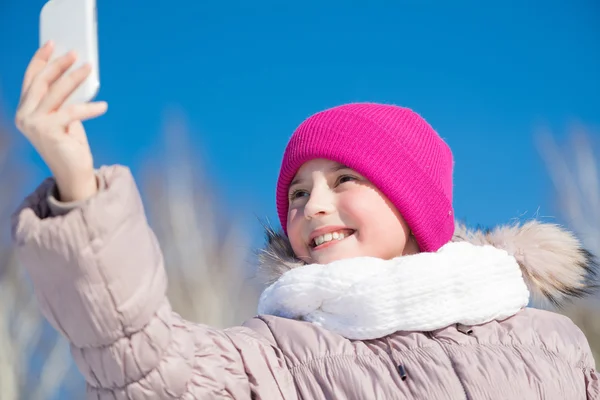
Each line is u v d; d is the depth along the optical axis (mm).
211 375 1817
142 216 1658
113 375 1652
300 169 2592
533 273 2668
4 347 7508
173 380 1700
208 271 10680
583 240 2916
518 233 2729
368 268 2215
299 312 2266
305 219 2465
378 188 2494
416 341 2145
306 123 2627
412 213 2516
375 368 2076
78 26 1597
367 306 2150
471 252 2340
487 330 2248
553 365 2217
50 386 7613
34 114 1512
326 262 2402
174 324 1746
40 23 1644
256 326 2246
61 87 1524
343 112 2604
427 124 2770
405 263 2221
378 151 2518
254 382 1962
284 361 2104
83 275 1557
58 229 1530
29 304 7859
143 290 1628
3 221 9531
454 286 2225
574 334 2381
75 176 1546
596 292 2725
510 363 2154
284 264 2545
